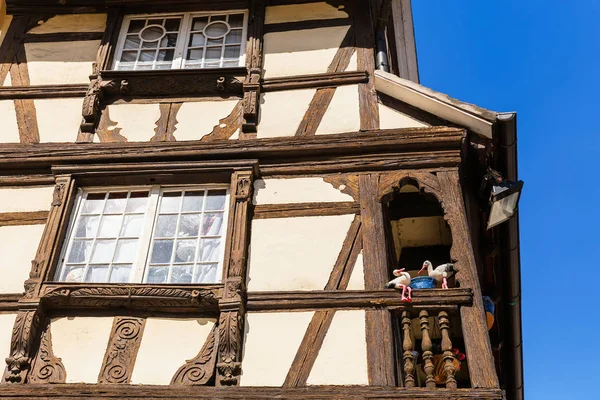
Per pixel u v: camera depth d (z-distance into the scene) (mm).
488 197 7254
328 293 6145
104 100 7891
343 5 8539
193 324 6117
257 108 7652
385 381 5668
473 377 5594
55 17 8812
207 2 8758
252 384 5734
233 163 7086
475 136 7211
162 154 7246
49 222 6809
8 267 6672
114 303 6203
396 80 7504
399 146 7102
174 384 5770
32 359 5977
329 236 6586
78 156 7305
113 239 6816
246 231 6637
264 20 8523
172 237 6773
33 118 7805
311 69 8016
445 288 6082
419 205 7902
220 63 8297
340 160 7109
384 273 6293
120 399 5629
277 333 5988
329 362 5812
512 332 8320
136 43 8570
